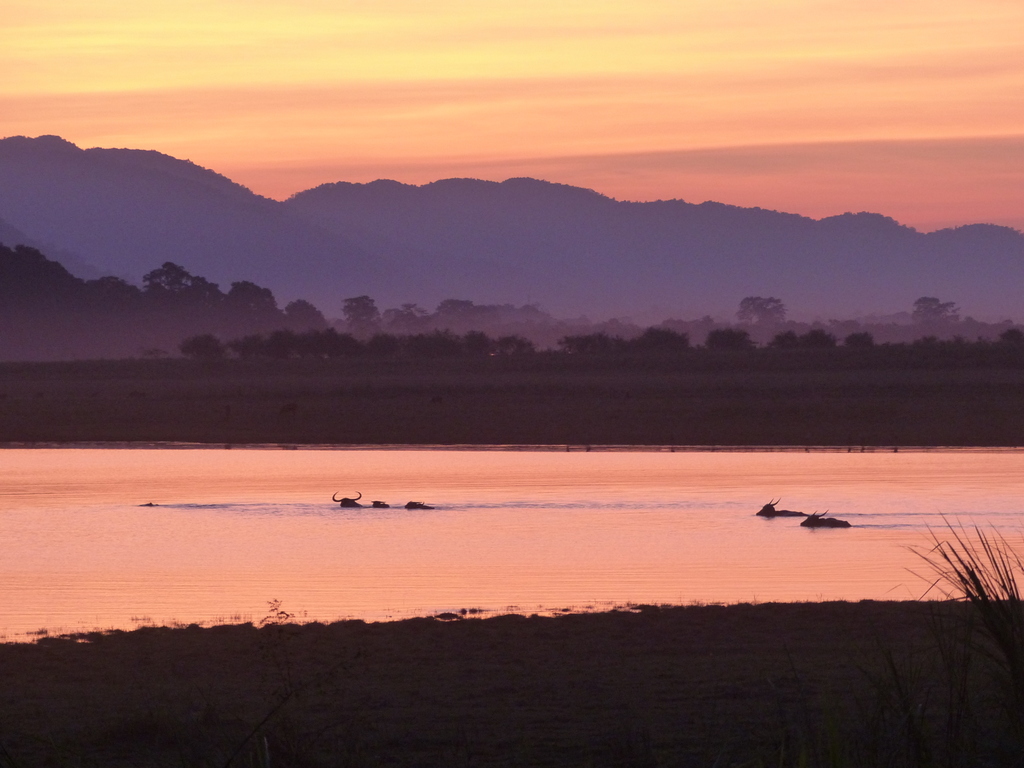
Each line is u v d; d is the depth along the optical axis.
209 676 45.69
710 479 138.12
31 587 71.38
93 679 45.38
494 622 56.69
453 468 155.00
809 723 27.42
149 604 65.88
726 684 41.84
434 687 42.66
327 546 87.88
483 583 72.06
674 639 51.94
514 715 37.88
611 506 111.94
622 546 87.00
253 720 36.69
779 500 116.00
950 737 26.53
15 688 43.78
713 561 80.19
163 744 33.72
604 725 36.12
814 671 43.47
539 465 158.75
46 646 52.06
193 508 112.50
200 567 78.62
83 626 59.56
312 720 37.28
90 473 149.38
